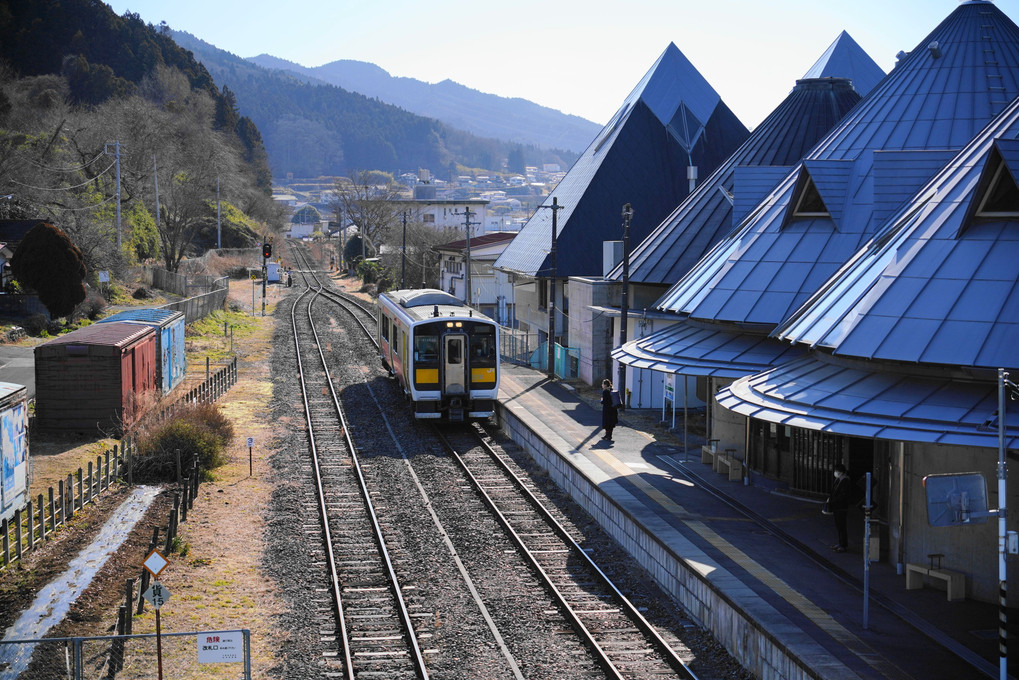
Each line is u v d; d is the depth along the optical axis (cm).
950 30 2811
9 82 9031
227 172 12344
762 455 2281
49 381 2730
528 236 5775
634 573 1836
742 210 3006
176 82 14100
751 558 1688
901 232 1816
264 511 2195
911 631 1359
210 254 9900
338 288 9762
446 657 1417
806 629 1345
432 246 8819
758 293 2353
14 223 5547
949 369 1512
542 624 1555
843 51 5150
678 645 1484
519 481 2486
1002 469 1136
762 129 3947
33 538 1881
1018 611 1452
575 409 3312
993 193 1675
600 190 5250
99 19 13862
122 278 6288
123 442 2620
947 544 1545
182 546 1891
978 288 1573
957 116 2572
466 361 3177
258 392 3784
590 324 3803
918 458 1605
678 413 3291
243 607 1619
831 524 1945
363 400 3650
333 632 1516
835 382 1648
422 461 2708
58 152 7650
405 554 1894
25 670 1348
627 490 2164
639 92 5734
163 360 3416
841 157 2611
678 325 2659
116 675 1353
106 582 1689
